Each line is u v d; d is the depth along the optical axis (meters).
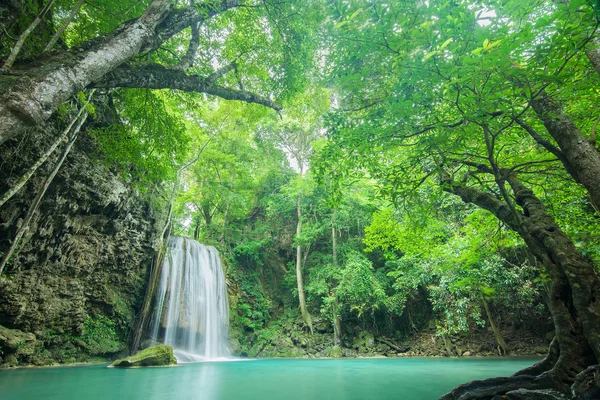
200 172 19.78
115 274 12.54
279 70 9.74
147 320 13.05
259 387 6.30
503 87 3.07
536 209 3.82
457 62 3.05
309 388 6.18
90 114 9.37
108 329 12.06
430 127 3.95
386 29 3.31
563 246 3.35
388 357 15.07
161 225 14.45
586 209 6.41
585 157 3.25
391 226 9.31
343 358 14.71
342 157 5.27
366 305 16.59
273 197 21.59
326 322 17.36
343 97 4.92
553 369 3.15
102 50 4.19
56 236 9.71
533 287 11.94
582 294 3.03
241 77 10.12
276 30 9.03
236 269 19.20
